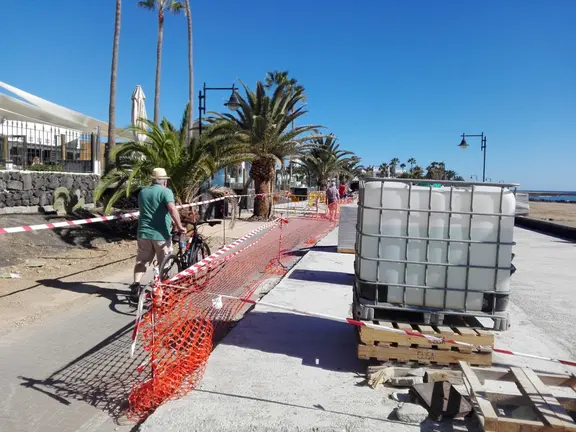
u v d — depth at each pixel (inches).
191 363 152.4
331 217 831.7
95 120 665.6
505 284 150.6
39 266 312.5
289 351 176.4
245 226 666.8
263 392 140.8
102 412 135.0
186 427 120.0
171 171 442.9
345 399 137.6
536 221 825.5
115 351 177.9
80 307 230.8
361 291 160.1
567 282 338.0
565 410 122.1
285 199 1397.6
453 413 125.0
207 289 270.1
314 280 304.3
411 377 147.6
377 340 152.0
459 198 150.9
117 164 441.7
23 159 521.0
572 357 181.8
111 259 356.8
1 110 586.2
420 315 161.0
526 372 137.9
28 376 154.8
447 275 152.5
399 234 153.6
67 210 482.0
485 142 1093.8
